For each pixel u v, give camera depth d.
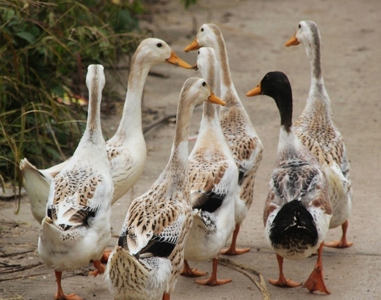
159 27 24.48
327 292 10.23
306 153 11.01
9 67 15.40
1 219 12.50
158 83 20.16
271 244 9.84
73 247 9.29
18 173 12.46
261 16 27.17
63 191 9.77
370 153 15.81
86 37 17.03
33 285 10.44
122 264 8.23
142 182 14.20
